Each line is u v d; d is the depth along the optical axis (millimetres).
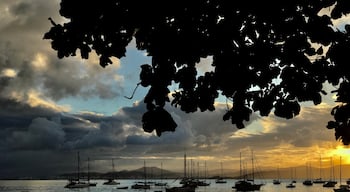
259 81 6727
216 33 5875
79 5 5379
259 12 5766
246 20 6129
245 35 6258
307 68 6500
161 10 5441
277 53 6242
